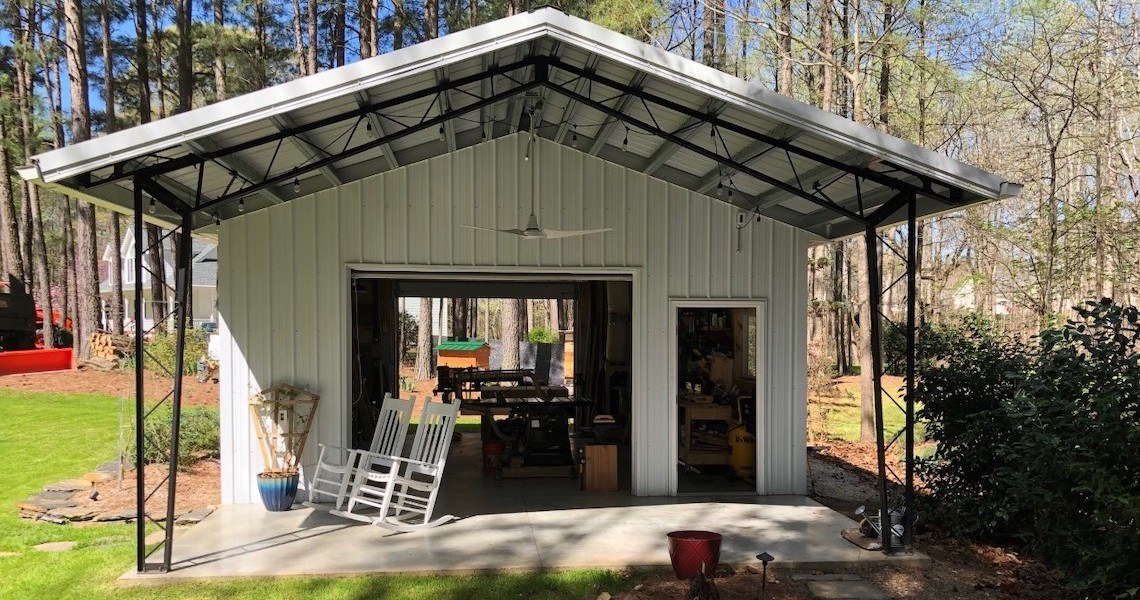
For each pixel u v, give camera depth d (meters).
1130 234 12.48
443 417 6.79
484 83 5.86
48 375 16.50
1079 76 13.70
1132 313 5.02
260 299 7.05
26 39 16.91
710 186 7.20
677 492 7.56
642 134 6.64
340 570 5.17
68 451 9.55
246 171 5.99
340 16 20.91
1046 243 13.44
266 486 6.68
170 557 5.18
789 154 5.87
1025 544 6.10
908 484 5.73
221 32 16.69
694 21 15.98
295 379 7.09
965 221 14.94
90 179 5.09
